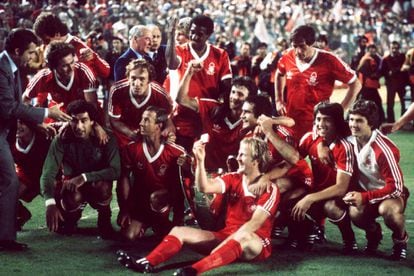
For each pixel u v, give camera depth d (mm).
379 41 45219
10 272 8789
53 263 9141
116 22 36688
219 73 11836
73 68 10867
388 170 9078
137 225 10031
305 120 12109
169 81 12117
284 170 9594
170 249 8734
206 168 10797
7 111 9453
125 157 9898
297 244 9758
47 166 9898
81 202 10102
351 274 8727
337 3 47438
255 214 8773
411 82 22328
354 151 9383
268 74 21141
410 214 11531
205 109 10766
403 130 21000
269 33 43312
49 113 9711
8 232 9641
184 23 12672
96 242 10109
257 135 9781
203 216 9383
